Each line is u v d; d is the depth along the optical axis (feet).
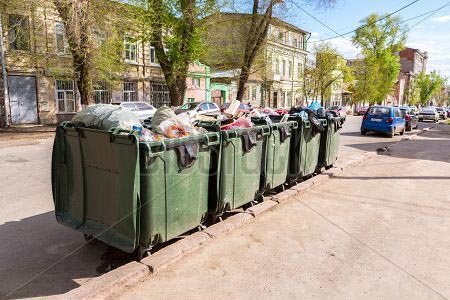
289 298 10.49
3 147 40.96
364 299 10.50
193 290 10.78
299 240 14.57
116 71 63.21
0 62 61.67
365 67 168.96
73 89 73.31
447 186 24.14
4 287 10.95
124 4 52.90
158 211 12.17
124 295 10.49
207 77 104.27
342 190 22.53
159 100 94.02
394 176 26.94
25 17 57.11
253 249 13.64
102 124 12.36
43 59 61.26
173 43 61.93
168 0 58.29
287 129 20.15
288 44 145.48
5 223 16.35
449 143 50.52
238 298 10.42
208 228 14.90
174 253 12.55
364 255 13.33
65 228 15.78
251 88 126.21
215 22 65.51
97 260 12.80
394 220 17.20
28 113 67.26
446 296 10.70
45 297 10.43
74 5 44.78
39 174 26.58
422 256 13.33
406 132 70.38
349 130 72.08
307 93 144.77
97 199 12.67
